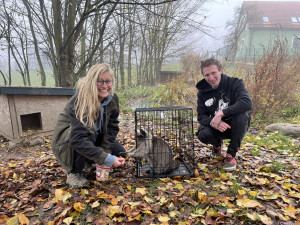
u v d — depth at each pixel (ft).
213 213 6.96
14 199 8.42
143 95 39.55
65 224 6.79
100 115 8.49
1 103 15.72
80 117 7.72
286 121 20.10
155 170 9.91
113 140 9.52
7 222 6.81
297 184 8.57
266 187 8.39
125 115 25.58
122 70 49.44
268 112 20.93
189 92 33.35
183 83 34.68
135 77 71.36
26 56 32.89
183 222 6.59
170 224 6.66
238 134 9.77
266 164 10.46
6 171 11.12
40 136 16.02
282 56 22.72
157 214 7.05
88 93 7.80
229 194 8.13
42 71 32.68
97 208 7.50
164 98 32.94
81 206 7.48
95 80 7.80
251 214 6.88
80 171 9.02
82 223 6.85
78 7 23.20
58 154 8.64
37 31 31.14
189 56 51.55
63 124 8.51
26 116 17.26
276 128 17.04
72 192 8.32
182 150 11.53
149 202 7.66
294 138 15.65
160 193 8.21
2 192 8.97
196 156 11.79
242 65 34.86
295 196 7.57
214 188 8.52
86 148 7.72
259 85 20.74
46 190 8.87
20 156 13.89
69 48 22.50
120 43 46.03
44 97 16.21
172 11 40.47
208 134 10.54
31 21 29.07
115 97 9.16
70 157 8.57
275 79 20.70
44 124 16.38
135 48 56.95
